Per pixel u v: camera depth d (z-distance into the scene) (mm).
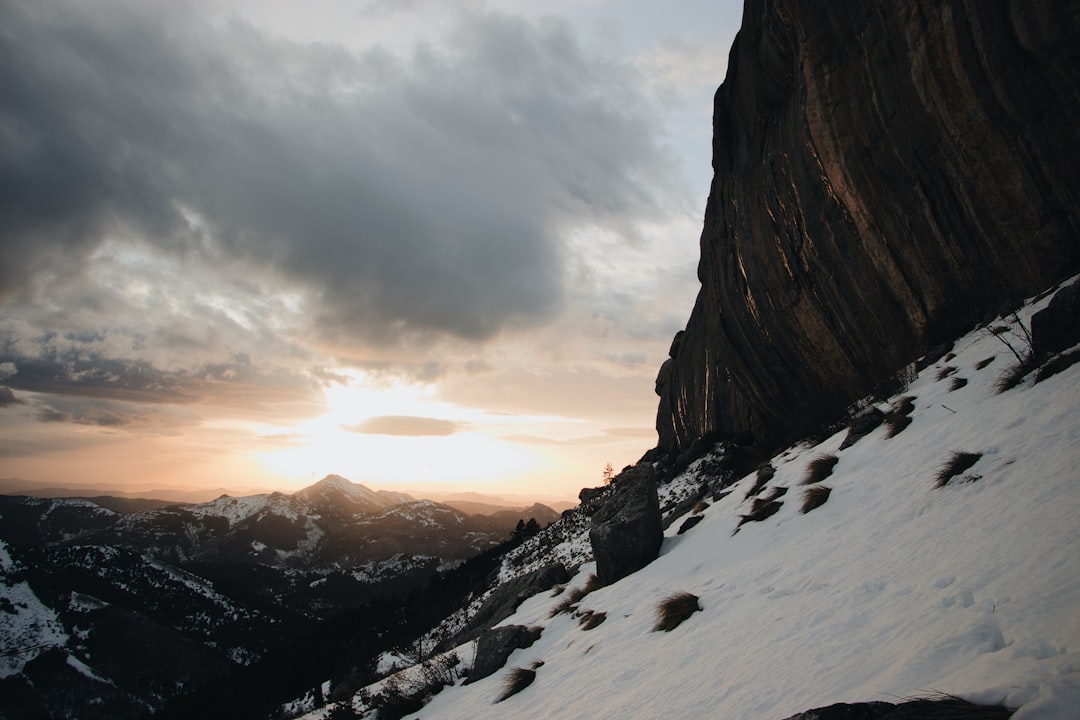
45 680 115000
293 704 37906
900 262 17703
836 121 18109
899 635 4645
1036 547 4691
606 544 15062
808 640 5559
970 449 7977
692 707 5594
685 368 48000
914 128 15500
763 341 27500
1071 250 13109
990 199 14344
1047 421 7262
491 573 46125
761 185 23891
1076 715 2584
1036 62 12336
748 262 26328
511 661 12648
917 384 14297
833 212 19578
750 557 9906
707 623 8062
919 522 6961
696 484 33438
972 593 4605
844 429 15625
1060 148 12617
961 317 16312
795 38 19125
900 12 14828
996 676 3252
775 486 13570
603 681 8188
